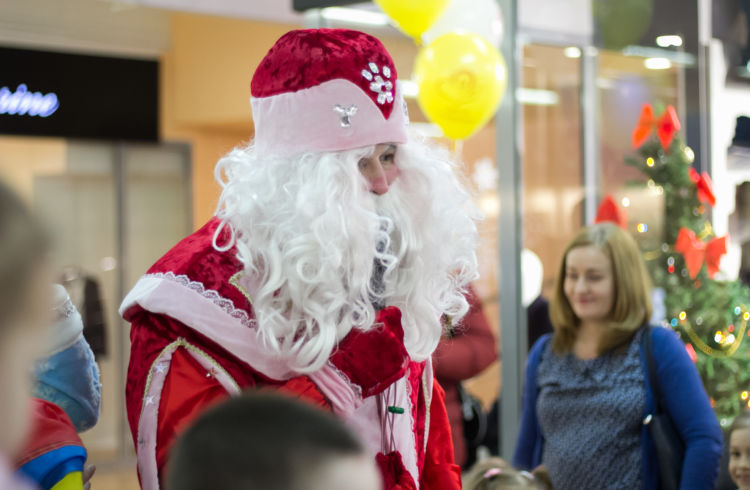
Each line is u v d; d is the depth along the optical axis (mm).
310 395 1416
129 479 6891
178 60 7566
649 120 3648
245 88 7301
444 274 1632
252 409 731
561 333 2635
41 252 653
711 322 3572
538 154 3439
